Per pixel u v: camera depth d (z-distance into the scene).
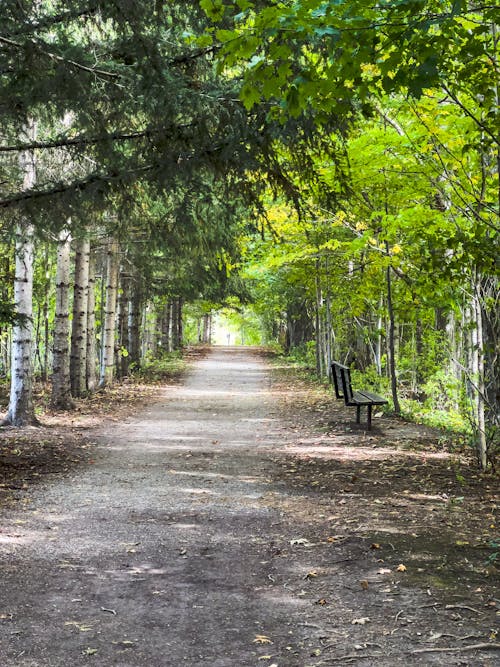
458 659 3.78
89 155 8.97
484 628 4.18
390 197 11.38
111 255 22.58
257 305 39.59
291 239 16.84
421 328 20.55
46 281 24.47
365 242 12.02
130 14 7.47
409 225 9.81
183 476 9.31
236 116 8.09
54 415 15.68
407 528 6.48
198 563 5.55
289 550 5.88
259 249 16.77
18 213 8.64
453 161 9.08
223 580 5.14
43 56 7.54
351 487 8.41
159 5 7.62
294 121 8.00
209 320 80.44
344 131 8.62
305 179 9.20
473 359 9.65
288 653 3.90
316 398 20.31
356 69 4.65
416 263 13.12
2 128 8.87
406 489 8.21
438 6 4.90
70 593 4.85
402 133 10.07
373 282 17.20
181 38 8.24
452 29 5.08
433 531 6.36
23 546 5.93
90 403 18.41
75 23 8.52
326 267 21.30
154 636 4.14
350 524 6.65
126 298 28.25
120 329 28.27
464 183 8.97
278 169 8.70
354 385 21.62
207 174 9.74
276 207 15.23
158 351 40.00
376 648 3.94
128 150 9.26
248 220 11.90
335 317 25.61
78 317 19.52
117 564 5.52
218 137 8.34
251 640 4.07
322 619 4.38
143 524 6.76
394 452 10.77
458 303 9.73
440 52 5.33
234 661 3.80
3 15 7.17
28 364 13.87
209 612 4.52
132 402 19.45
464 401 12.13
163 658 3.84
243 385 26.34
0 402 18.92
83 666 3.73
